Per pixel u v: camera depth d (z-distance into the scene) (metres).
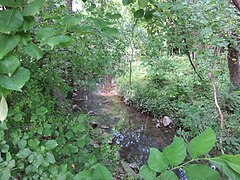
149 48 2.32
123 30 3.26
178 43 2.18
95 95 6.56
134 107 5.88
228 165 0.37
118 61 3.84
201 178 0.37
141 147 4.11
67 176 1.26
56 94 2.52
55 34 0.60
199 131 3.28
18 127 1.50
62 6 2.14
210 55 2.31
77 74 3.08
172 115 4.75
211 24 2.04
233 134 2.93
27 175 1.28
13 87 0.50
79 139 1.77
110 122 5.04
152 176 0.40
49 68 2.45
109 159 2.25
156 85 5.59
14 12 0.50
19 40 0.52
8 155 1.20
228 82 4.01
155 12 1.20
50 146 1.38
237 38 2.19
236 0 0.81
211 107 3.60
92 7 1.16
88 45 2.88
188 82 4.73
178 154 0.40
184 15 1.90
